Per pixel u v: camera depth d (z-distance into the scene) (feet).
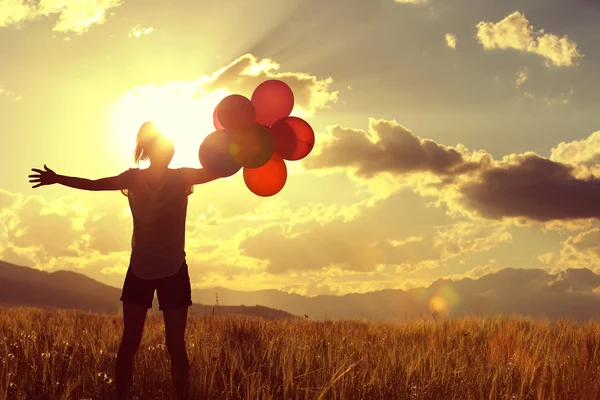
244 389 15.61
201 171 16.51
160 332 27.81
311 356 21.21
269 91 18.70
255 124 16.88
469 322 37.40
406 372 18.16
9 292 540.93
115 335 25.57
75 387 15.20
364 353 22.21
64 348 20.10
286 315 44.57
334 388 15.65
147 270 15.61
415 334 32.76
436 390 16.49
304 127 18.51
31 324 31.63
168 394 15.23
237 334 25.22
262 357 20.16
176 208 15.93
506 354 23.75
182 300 15.79
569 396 15.97
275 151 18.54
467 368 19.57
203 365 18.35
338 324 39.40
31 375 15.80
